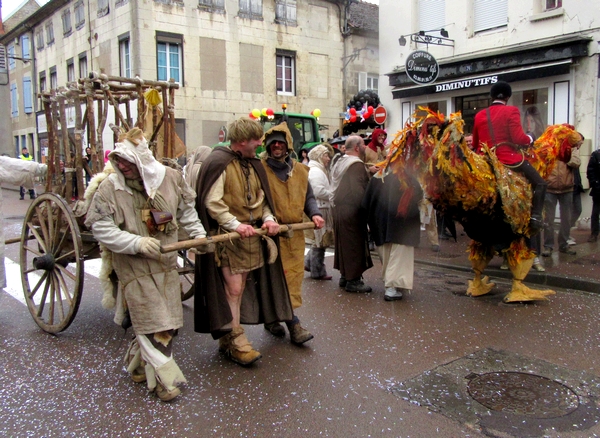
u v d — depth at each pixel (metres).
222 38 20.02
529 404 3.36
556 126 5.89
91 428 3.15
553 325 4.91
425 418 3.21
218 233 4.00
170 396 3.47
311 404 3.43
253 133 3.97
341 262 6.23
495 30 11.02
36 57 27.28
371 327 4.95
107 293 3.73
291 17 21.58
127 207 3.36
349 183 6.10
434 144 4.88
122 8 19.22
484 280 6.12
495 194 5.01
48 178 5.15
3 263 5.29
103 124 4.98
